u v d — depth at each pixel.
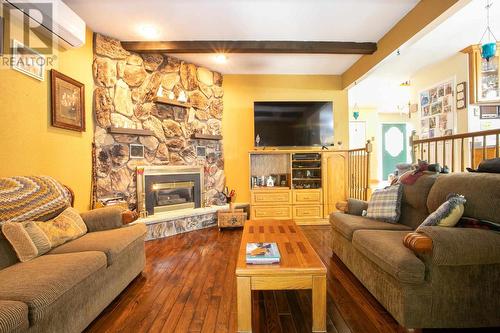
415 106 5.21
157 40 3.41
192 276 2.36
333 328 1.60
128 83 3.46
